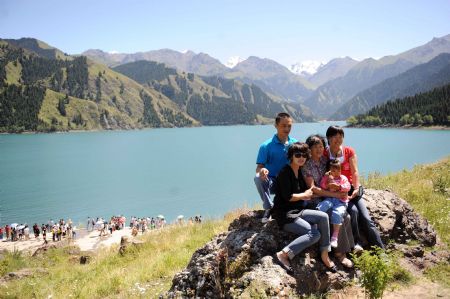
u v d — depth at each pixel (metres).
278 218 7.16
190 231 16.92
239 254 7.19
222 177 102.75
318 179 7.50
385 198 8.97
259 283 6.30
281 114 7.84
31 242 44.25
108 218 61.47
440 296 6.67
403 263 7.71
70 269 15.55
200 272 6.97
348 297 6.67
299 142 6.92
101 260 16.19
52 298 10.97
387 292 6.92
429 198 13.48
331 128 7.61
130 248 16.08
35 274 15.28
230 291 6.42
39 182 101.25
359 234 7.82
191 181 97.81
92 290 10.90
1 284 13.74
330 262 6.99
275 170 8.00
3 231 51.62
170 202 72.75
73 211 67.62
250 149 194.38
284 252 6.77
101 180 103.62
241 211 17.88
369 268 6.29
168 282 10.06
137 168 127.88
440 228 10.14
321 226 6.84
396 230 8.49
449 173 17.48
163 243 15.72
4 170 125.69
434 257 8.12
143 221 48.56
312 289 6.68
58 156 169.50
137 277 11.10
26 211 67.81
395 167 93.50
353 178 7.73
